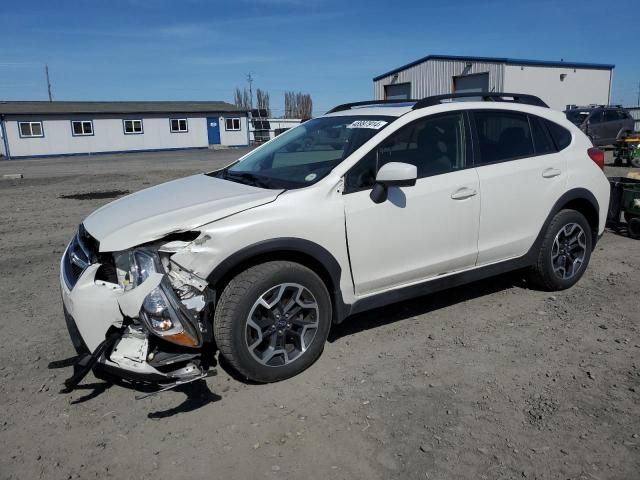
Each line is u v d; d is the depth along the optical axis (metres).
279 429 3.11
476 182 4.32
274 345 3.55
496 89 26.70
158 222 3.32
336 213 3.68
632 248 6.80
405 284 4.14
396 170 3.60
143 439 3.04
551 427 3.07
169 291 3.08
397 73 31.77
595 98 31.06
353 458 2.85
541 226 4.80
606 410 3.22
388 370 3.75
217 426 3.15
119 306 3.12
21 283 5.75
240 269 3.47
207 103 50.34
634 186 7.31
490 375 3.66
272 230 3.43
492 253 4.54
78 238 3.68
